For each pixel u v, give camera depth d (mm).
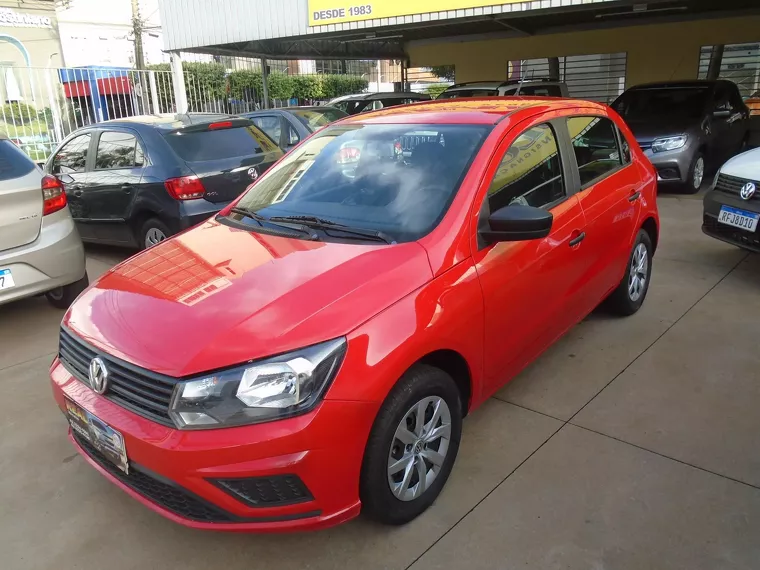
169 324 2406
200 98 16875
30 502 2910
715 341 4234
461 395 2928
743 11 12750
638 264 4613
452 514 2703
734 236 5227
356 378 2248
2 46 24078
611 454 3072
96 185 6477
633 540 2523
